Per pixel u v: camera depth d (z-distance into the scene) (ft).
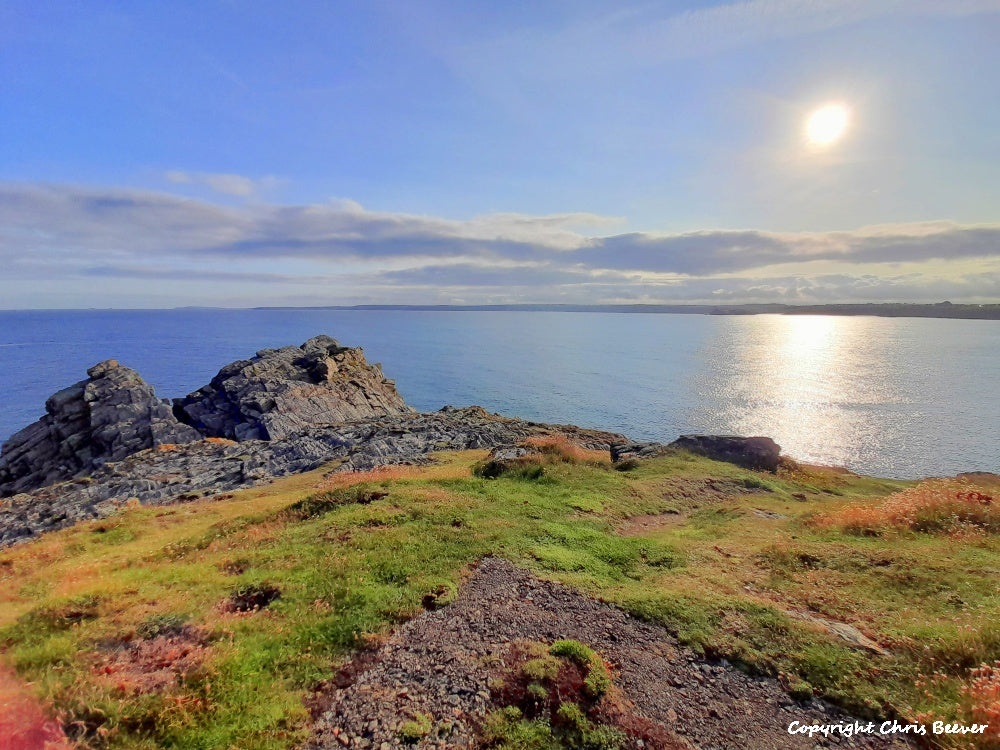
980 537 58.29
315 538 62.08
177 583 48.98
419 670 34.91
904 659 34.71
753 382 620.08
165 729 28.22
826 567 52.49
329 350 344.69
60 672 33.09
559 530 65.57
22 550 80.02
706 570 53.11
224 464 168.14
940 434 371.56
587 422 431.43
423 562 53.06
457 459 148.46
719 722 30.37
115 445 220.64
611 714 30.30
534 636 39.40
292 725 29.40
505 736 28.58
